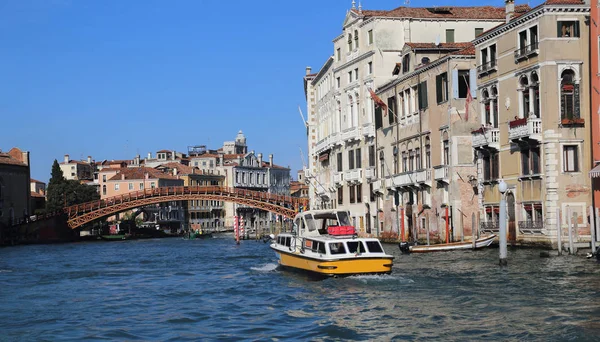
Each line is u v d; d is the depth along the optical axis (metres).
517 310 20.25
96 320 22.16
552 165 34.88
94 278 34.44
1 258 51.75
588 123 35.03
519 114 37.22
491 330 18.25
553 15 34.88
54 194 103.38
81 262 45.78
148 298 26.58
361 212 57.97
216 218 134.38
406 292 24.20
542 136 35.28
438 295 23.33
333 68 62.75
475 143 40.56
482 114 41.00
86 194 106.19
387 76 53.97
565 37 34.97
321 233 30.95
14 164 82.31
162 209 120.25
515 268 28.36
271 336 18.97
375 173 54.81
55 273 37.34
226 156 142.75
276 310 22.66
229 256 48.12
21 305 25.41
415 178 46.59
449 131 42.44
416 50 47.44
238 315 22.14
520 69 36.97
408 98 48.56
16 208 82.62
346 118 59.94
